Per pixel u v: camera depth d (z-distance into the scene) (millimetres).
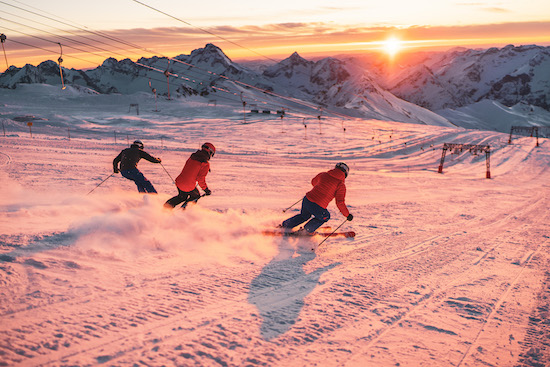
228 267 4723
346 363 2820
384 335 3350
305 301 3926
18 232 4949
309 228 6355
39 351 2498
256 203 10000
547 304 4438
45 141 28734
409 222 9258
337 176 6145
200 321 3205
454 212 11711
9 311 2977
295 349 2941
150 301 3469
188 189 6766
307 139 73812
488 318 3920
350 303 3984
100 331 2844
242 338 3010
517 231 9344
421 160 56594
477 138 83062
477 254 6656
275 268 4902
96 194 8609
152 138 59125
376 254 6070
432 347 3203
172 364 2539
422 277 5109
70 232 5121
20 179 10672
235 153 46531
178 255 4898
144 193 8156
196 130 81250
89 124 80438
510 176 44125
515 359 3125
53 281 3627
